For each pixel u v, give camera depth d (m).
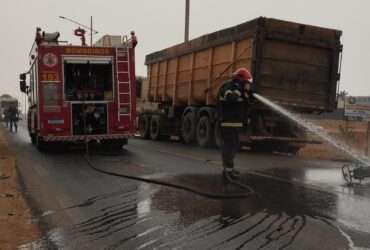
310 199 6.64
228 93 7.61
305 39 13.52
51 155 12.68
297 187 7.62
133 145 16.72
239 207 6.14
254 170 9.70
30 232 5.19
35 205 6.46
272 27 13.09
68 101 13.02
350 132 18.06
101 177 8.75
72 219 5.71
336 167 10.40
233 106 7.75
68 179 8.55
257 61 13.01
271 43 13.27
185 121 17.62
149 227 5.27
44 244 4.76
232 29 14.30
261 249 4.46
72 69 14.33
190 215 5.75
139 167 10.00
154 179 8.25
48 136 12.86
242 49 13.85
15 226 5.43
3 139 20.22
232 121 7.75
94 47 13.27
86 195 7.09
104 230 5.21
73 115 13.14
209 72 15.93
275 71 13.35
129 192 7.25
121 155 12.63
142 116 22.52
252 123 13.62
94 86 14.53
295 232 5.00
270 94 13.33
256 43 12.98
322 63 14.01
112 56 13.47
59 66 12.91
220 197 6.71
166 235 4.96
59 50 12.89
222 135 7.84
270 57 13.27
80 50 13.10
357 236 4.85
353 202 6.45
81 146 15.43
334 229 5.11
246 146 15.55
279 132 14.10
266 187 7.59
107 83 14.31
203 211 5.94
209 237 4.86
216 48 15.57
